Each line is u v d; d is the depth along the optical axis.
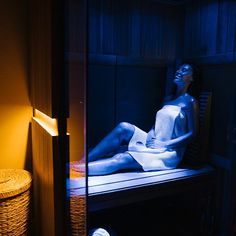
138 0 2.35
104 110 2.37
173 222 2.30
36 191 1.95
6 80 1.95
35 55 1.71
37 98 1.70
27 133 2.07
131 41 2.37
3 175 1.74
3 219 1.58
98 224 2.17
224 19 1.97
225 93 2.02
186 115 2.21
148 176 2.01
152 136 2.30
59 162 1.33
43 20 1.40
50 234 1.52
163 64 2.54
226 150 2.05
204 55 2.20
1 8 1.87
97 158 2.07
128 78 2.42
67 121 1.35
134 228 2.18
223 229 2.08
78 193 1.37
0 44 1.90
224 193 2.07
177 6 2.52
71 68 1.30
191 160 2.27
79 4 1.25
